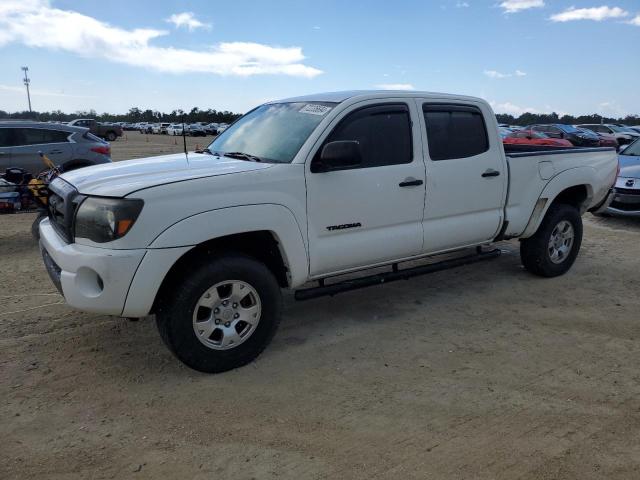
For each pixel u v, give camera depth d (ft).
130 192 11.02
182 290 11.56
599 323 15.76
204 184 11.68
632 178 29.55
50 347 13.79
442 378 12.33
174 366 12.83
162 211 11.12
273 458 9.39
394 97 15.10
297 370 12.68
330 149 12.75
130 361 13.06
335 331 15.05
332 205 13.61
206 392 11.64
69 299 11.51
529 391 11.76
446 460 9.32
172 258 11.21
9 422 10.47
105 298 11.09
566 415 10.80
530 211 18.38
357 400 11.34
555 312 16.62
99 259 10.94
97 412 10.85
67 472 9.03
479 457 9.41
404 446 9.72
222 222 11.73
